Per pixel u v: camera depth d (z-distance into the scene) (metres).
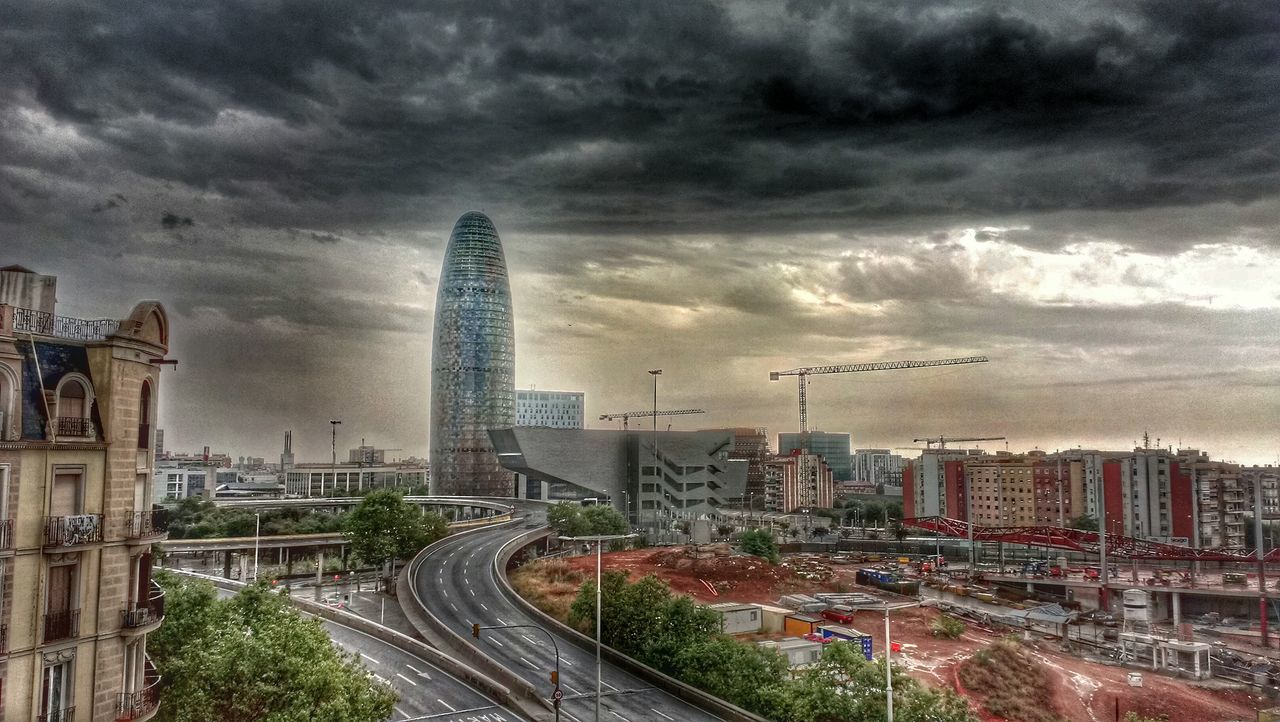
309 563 170.38
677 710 72.62
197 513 191.38
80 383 36.38
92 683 36.03
